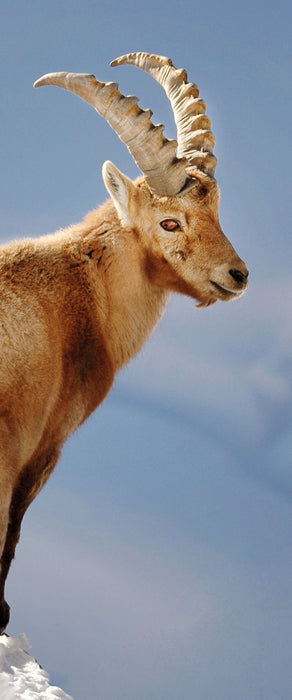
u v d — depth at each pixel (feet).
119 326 74.33
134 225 73.82
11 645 66.69
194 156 76.74
